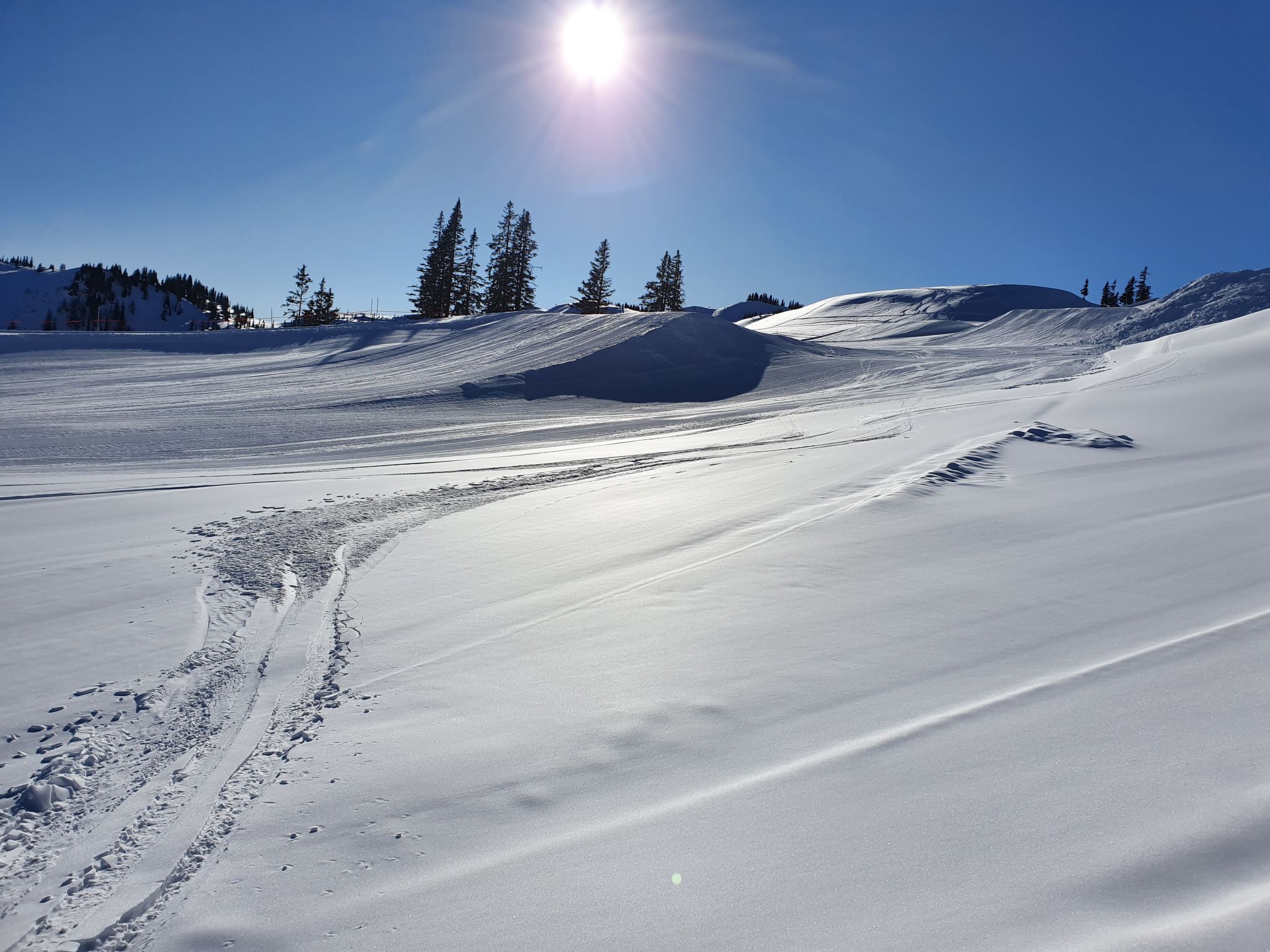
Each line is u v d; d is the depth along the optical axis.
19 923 3.12
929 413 22.16
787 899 2.68
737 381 40.44
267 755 4.51
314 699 5.31
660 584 7.29
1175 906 2.27
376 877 3.19
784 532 8.76
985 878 2.62
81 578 8.52
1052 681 4.35
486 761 4.17
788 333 88.00
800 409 30.89
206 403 32.50
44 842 3.71
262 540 10.41
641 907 2.75
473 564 8.91
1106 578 6.36
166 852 3.56
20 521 11.70
